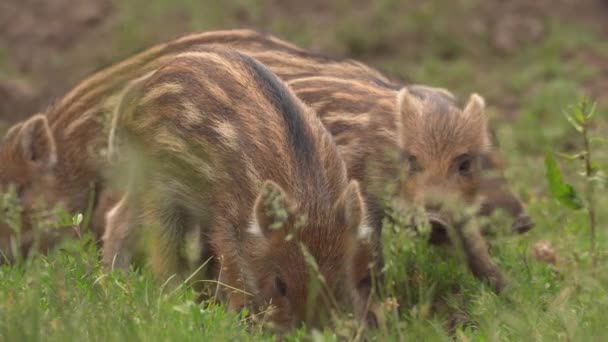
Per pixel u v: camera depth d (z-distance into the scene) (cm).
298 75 1269
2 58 2348
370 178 1133
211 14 2342
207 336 870
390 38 2322
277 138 1016
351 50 2305
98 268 1057
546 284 1110
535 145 1906
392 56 2294
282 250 960
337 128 1173
